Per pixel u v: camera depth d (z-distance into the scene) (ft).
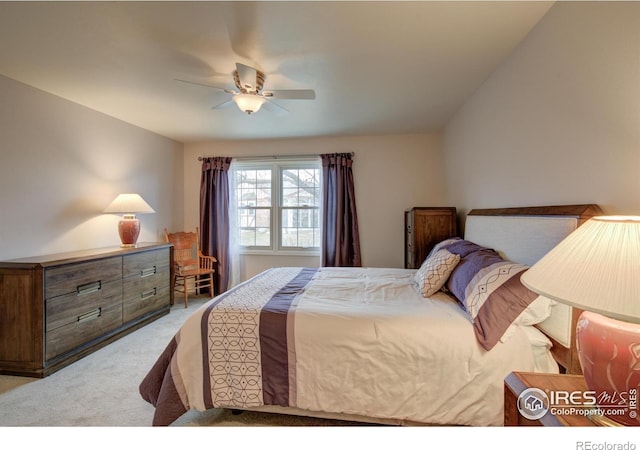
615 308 2.36
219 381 5.29
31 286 6.98
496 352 4.71
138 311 10.07
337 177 13.38
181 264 13.34
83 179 9.80
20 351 7.02
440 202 12.94
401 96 9.01
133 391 6.47
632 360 2.56
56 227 8.95
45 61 6.90
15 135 7.88
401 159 13.34
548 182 5.42
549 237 4.92
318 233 14.34
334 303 6.05
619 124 3.92
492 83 7.57
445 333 4.88
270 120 11.25
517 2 4.98
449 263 6.72
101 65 7.09
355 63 6.98
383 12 5.19
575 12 4.61
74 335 7.78
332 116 10.80
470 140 9.18
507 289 4.92
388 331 5.00
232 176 14.47
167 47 6.31
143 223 12.44
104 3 4.96
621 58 3.85
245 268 14.87
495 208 7.48
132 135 11.78
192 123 11.62
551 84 5.25
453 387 4.73
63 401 6.11
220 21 5.45
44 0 4.87
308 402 5.06
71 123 9.37
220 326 5.41
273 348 5.22
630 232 2.60
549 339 4.86
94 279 8.38
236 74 7.12
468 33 5.85
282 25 5.55
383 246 13.55
